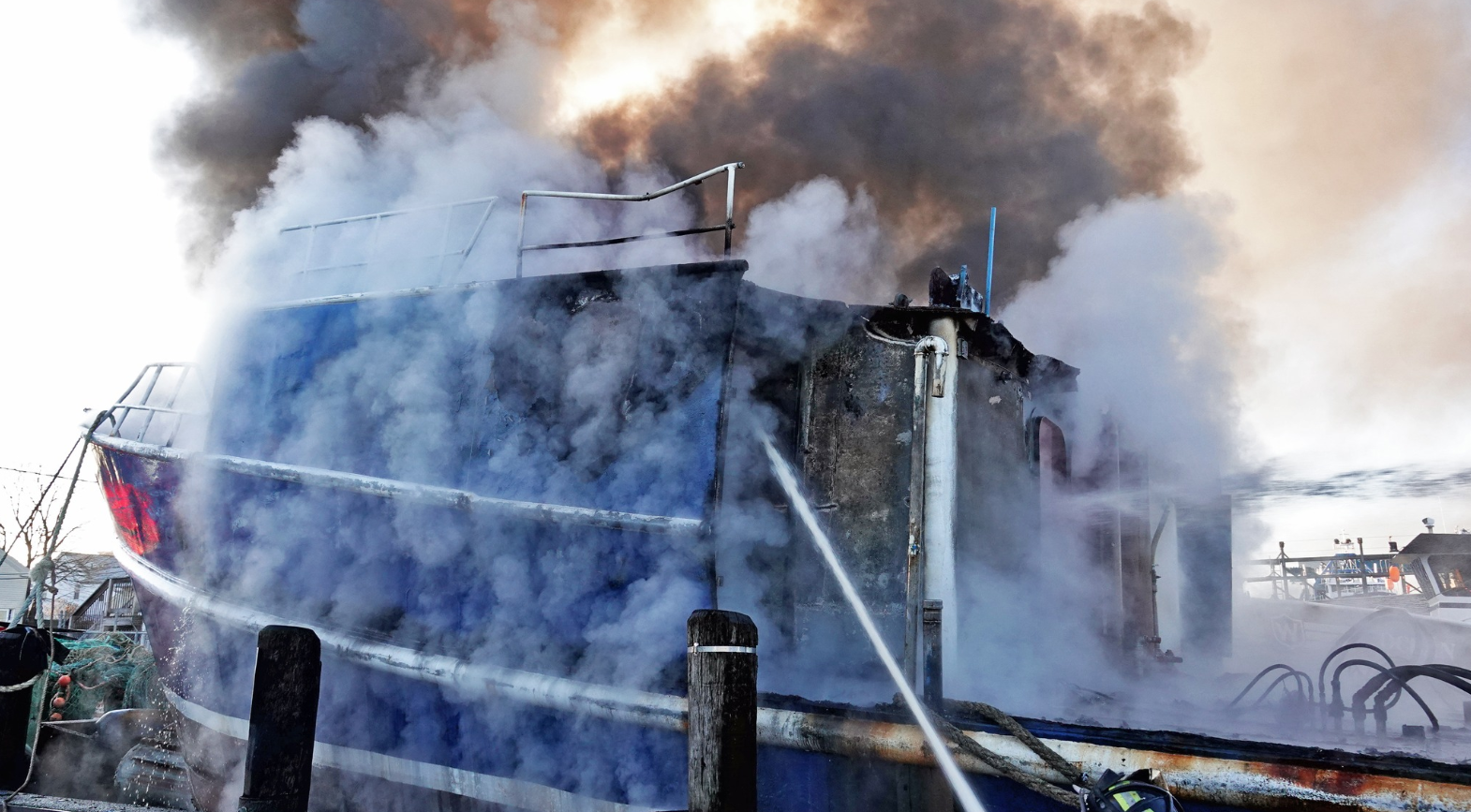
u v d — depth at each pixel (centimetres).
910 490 458
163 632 645
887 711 404
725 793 338
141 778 697
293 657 436
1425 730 431
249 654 571
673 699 434
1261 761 335
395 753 513
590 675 460
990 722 380
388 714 519
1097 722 443
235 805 571
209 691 592
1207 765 340
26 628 613
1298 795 324
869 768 402
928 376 472
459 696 495
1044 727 378
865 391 501
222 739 583
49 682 892
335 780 535
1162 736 358
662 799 434
